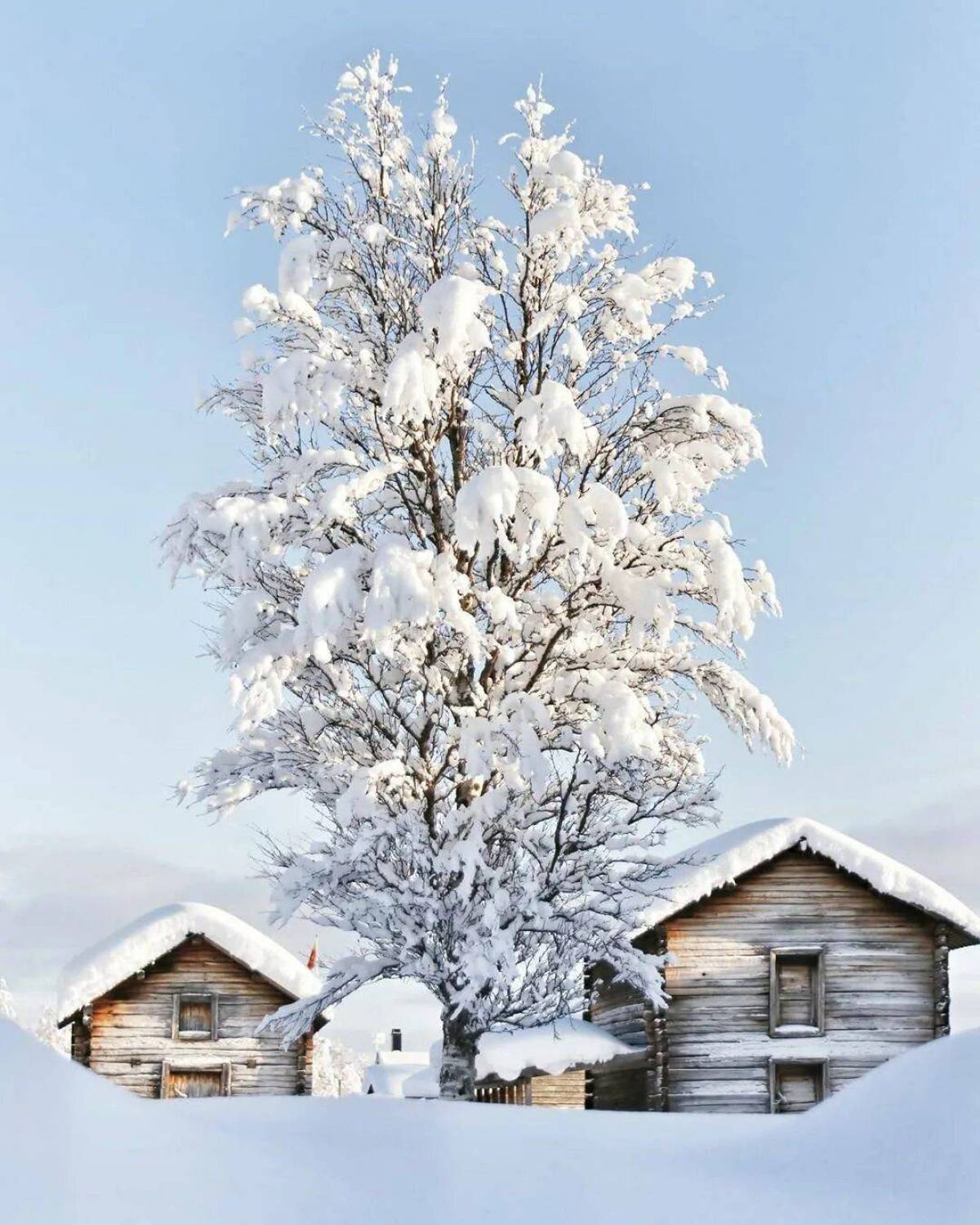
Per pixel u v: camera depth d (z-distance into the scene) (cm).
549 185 1805
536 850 1681
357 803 1573
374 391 1705
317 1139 910
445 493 1811
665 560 1703
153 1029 2575
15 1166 615
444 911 1589
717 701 1798
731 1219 751
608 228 1847
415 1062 6012
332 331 1694
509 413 1797
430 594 1514
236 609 1647
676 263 1770
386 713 1791
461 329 1534
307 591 1477
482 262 1836
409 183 1820
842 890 2367
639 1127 1078
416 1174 809
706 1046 2305
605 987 2608
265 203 1736
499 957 1512
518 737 1555
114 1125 704
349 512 1595
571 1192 801
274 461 1720
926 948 2350
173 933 2570
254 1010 2598
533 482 1546
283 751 1745
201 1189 661
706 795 1666
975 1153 783
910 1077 909
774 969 2330
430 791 1709
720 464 1734
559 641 1775
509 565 1759
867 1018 2323
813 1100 2303
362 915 1641
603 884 1677
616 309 1767
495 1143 946
